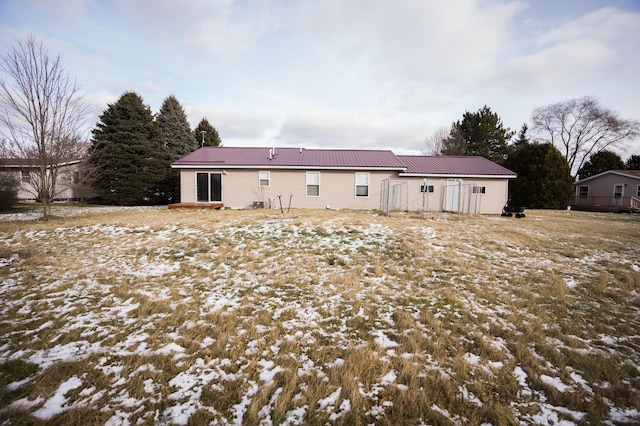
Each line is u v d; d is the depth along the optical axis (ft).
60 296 14.17
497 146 109.50
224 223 32.89
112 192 65.67
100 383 8.21
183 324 11.66
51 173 41.34
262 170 52.60
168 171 73.46
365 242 24.97
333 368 8.96
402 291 15.24
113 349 9.91
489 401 7.79
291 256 21.18
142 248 22.94
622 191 79.36
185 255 21.45
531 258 21.85
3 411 7.10
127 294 14.47
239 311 12.81
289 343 10.32
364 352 9.80
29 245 23.89
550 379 8.68
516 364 9.36
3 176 51.98
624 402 7.82
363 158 57.47
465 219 41.52
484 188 54.39
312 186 53.01
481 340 10.54
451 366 9.18
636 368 9.20
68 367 8.84
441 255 21.72
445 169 55.62
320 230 29.09
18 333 10.77
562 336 10.93
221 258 20.58
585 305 13.84
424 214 44.68
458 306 13.48
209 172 52.47
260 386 8.29
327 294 14.76
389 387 8.24
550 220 44.98
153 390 8.02
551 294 14.98
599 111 96.68
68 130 40.50
